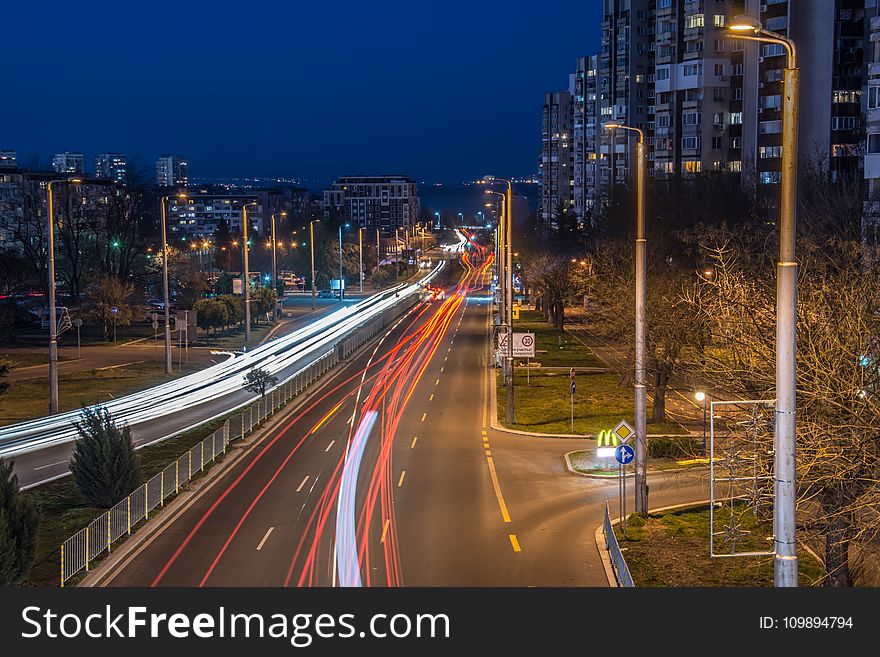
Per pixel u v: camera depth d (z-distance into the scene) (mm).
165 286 66625
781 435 14469
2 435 44781
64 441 43281
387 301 136750
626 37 154500
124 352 78688
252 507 31328
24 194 119188
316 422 47719
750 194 80500
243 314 97625
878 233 40719
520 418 48031
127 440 31406
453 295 152000
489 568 24656
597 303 58000
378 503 31828
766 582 23125
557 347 78562
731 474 21266
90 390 59000
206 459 37719
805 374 19656
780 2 100125
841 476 18922
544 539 27547
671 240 58375
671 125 115688
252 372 51250
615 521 29344
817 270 24031
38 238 102125
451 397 55344
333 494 33094
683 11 117375
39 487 34406
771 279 26781
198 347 83000
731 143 111250
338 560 25391
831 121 97750
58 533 28125
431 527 28812
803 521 22656
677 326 42312
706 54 110250
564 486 34344
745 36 14133
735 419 22312
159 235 133000
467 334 92875
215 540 27484
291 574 24125
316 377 63688
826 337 19953
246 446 41688
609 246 60188
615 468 36812
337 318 112312
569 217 117062
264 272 163125
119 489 30781
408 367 69188
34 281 108125
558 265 88188
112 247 113375
